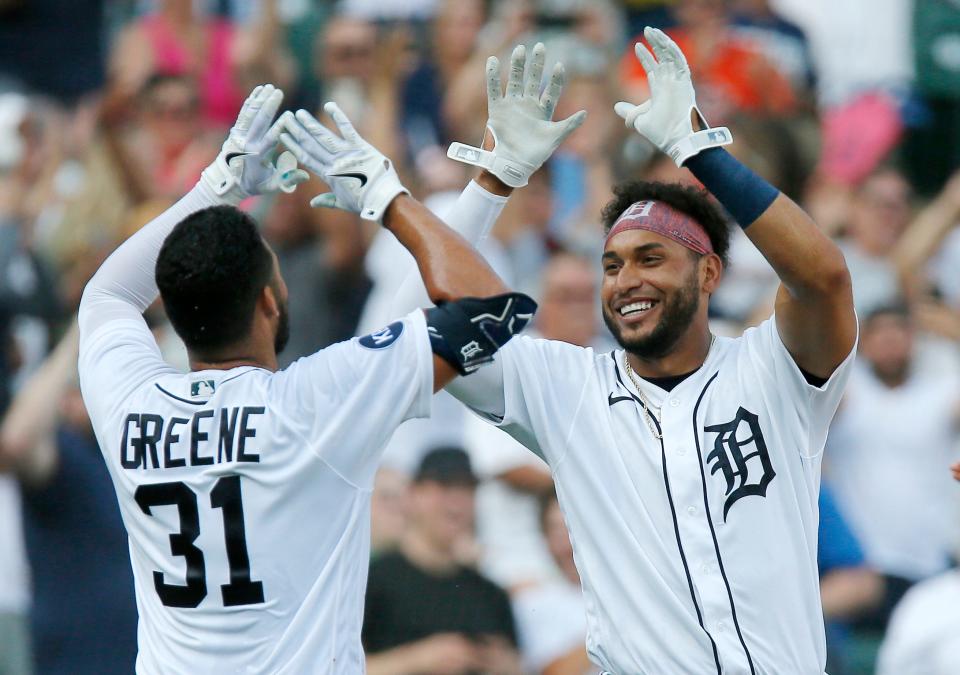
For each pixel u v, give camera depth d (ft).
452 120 107.86
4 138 103.19
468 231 46.80
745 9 113.50
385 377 41.42
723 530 45.29
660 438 46.42
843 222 103.50
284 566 41.37
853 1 116.88
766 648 44.70
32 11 121.29
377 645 77.61
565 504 47.21
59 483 84.79
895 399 92.43
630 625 45.65
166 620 42.32
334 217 92.79
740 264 96.84
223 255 42.63
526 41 107.65
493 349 41.91
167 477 41.96
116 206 101.24
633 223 47.03
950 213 102.73
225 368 43.39
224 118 107.65
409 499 80.38
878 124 109.29
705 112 102.94
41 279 97.19
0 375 92.43
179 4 107.86
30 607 84.17
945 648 81.30
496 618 78.54
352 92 107.04
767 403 46.11
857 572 88.12
